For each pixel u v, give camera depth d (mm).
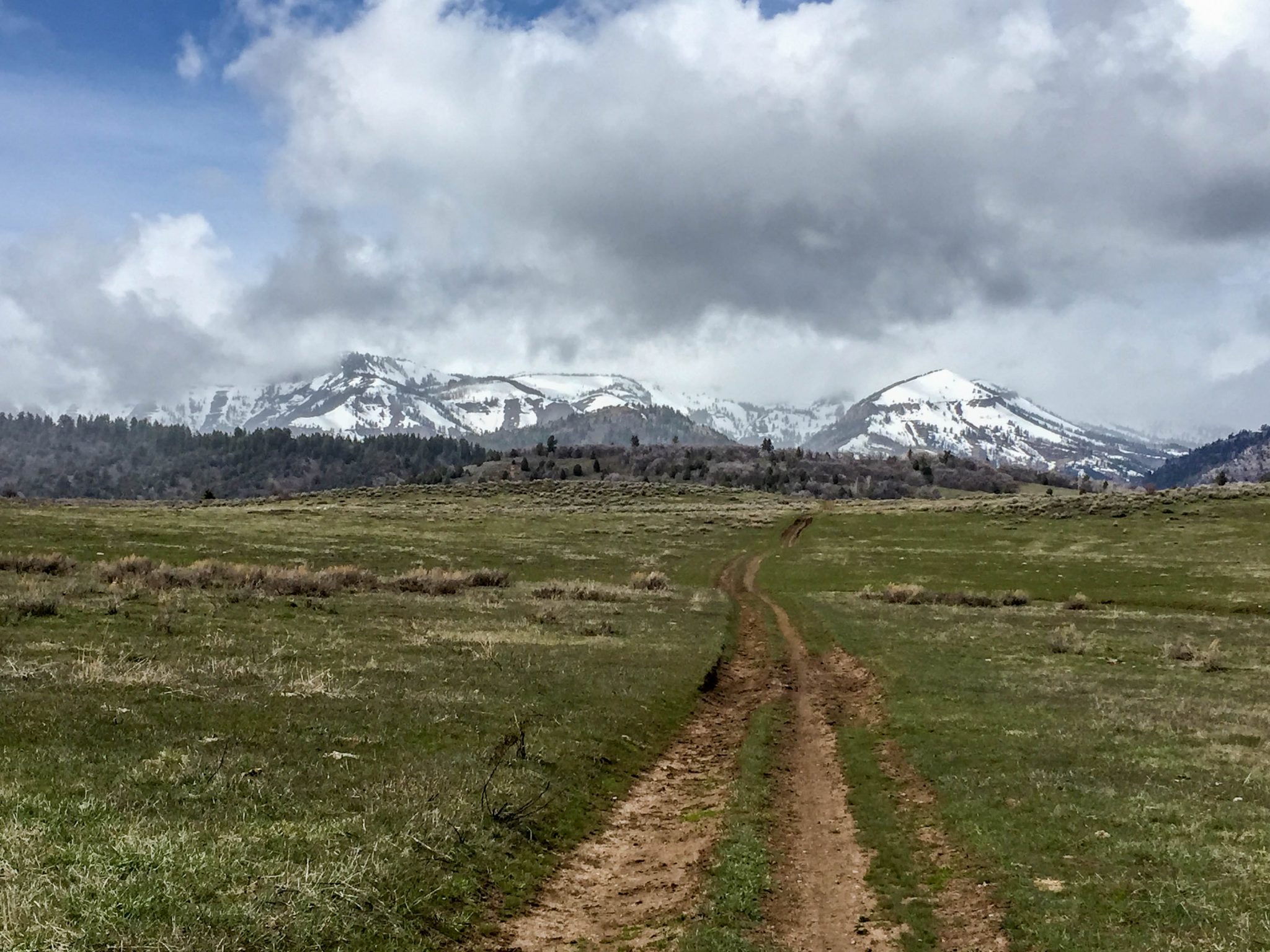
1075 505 120750
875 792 20594
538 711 25141
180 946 10320
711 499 169625
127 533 74500
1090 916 13148
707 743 25906
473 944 12188
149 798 14906
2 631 28391
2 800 13945
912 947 12617
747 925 13094
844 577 82000
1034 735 25125
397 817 15547
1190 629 52000
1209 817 17594
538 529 112500
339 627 36625
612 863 16047
